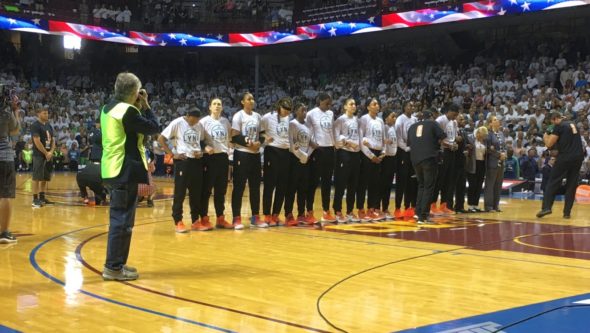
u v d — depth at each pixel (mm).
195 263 5824
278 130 8523
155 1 28578
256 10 27344
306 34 24969
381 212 9688
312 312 4109
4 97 6605
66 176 20500
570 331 3697
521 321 3914
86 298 4426
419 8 22297
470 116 18891
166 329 3691
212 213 10398
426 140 8969
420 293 4672
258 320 3902
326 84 26688
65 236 7418
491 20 20875
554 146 10195
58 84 27953
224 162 8227
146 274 5297
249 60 30094
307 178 8789
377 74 25297
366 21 23172
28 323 3795
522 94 19750
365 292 4695
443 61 24938
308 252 6469
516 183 15641
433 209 10672
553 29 22500
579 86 18828
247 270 5504
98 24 26141
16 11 23703
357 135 9078
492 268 5672
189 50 28141
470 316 4031
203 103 27109
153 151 21938
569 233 8102
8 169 6727
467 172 10984
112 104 5230
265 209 8672
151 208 11109
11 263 5691
